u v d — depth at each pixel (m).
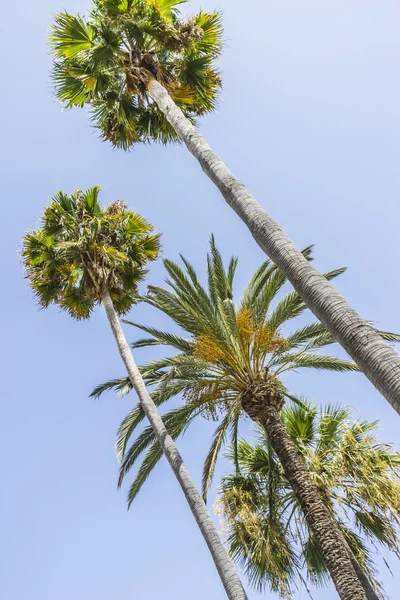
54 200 16.38
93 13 12.64
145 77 11.68
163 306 13.95
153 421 12.20
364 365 5.20
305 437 14.73
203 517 10.21
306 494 11.38
